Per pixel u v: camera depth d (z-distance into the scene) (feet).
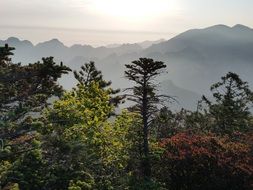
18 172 53.47
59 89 78.69
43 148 60.49
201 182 102.22
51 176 56.59
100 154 77.36
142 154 90.27
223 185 100.58
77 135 69.72
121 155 83.76
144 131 89.56
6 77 68.95
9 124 62.23
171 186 102.99
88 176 59.82
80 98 85.87
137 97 88.79
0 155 55.42
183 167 102.83
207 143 114.62
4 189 47.75
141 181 84.89
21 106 68.54
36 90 74.64
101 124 79.92
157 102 88.99
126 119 90.38
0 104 69.92
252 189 99.30
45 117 69.15
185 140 114.73
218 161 103.91
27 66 71.87
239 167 102.58
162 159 103.76
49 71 67.97
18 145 61.11
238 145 120.78
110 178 77.15
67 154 60.08
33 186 54.75
